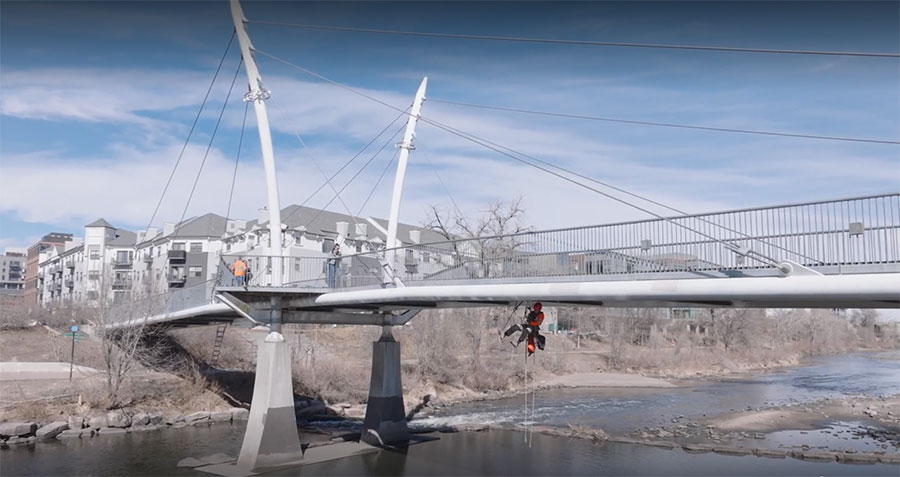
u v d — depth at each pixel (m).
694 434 40.75
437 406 52.28
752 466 32.19
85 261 109.88
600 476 30.14
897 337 155.88
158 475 29.80
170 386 46.44
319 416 46.91
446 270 27.02
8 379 43.22
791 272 15.85
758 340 106.69
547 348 81.81
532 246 23.69
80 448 34.84
